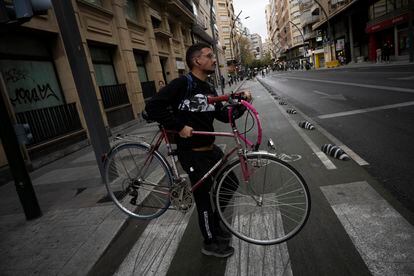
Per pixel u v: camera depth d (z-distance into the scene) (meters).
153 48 16.67
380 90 10.49
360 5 32.69
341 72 25.19
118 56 12.39
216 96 2.38
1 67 6.90
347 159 4.19
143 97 14.74
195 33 33.03
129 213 2.95
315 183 3.57
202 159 2.34
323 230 2.54
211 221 2.38
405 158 3.95
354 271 2.02
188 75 2.28
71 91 8.87
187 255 2.48
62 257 2.64
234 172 2.37
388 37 28.64
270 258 2.28
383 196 3.00
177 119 2.23
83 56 4.07
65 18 3.83
